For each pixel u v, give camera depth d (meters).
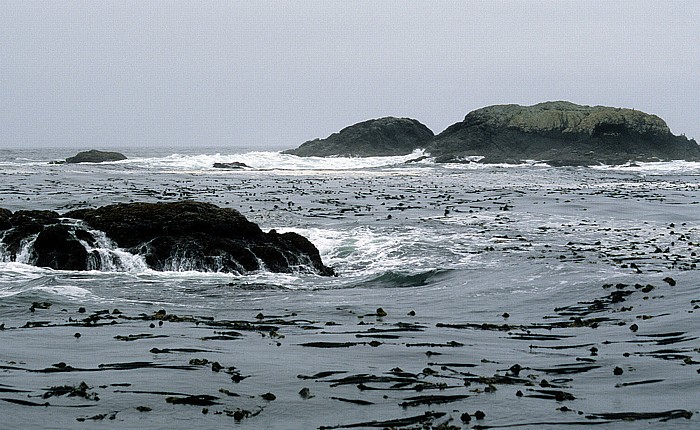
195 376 8.96
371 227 26.34
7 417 7.40
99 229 20.66
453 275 18.36
